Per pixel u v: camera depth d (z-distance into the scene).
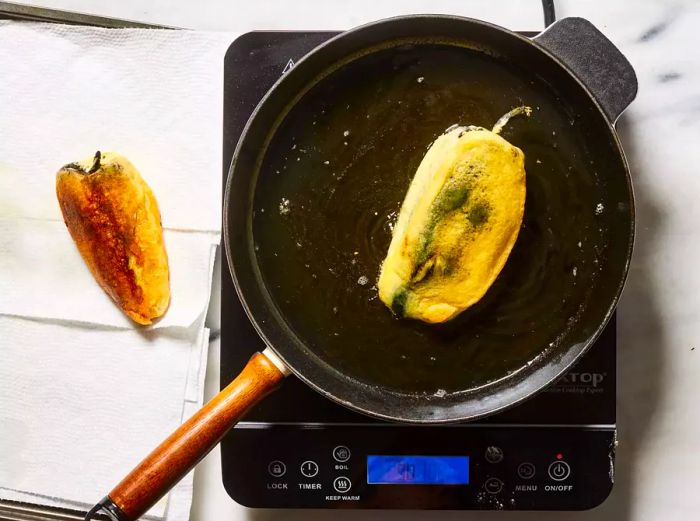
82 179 0.49
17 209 0.51
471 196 0.44
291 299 0.48
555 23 0.44
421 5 0.52
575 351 0.46
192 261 0.51
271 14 0.53
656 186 0.52
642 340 0.52
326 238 0.48
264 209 0.48
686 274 0.52
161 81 0.51
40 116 0.51
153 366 0.51
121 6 0.53
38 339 0.51
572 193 0.47
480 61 0.47
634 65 0.52
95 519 0.51
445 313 0.46
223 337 0.49
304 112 0.48
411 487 0.50
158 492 0.40
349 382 0.47
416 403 0.47
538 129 0.47
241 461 0.50
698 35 0.52
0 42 0.51
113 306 0.51
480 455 0.50
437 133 0.47
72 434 0.51
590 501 0.49
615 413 0.49
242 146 0.45
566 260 0.47
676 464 0.52
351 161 0.48
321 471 0.50
